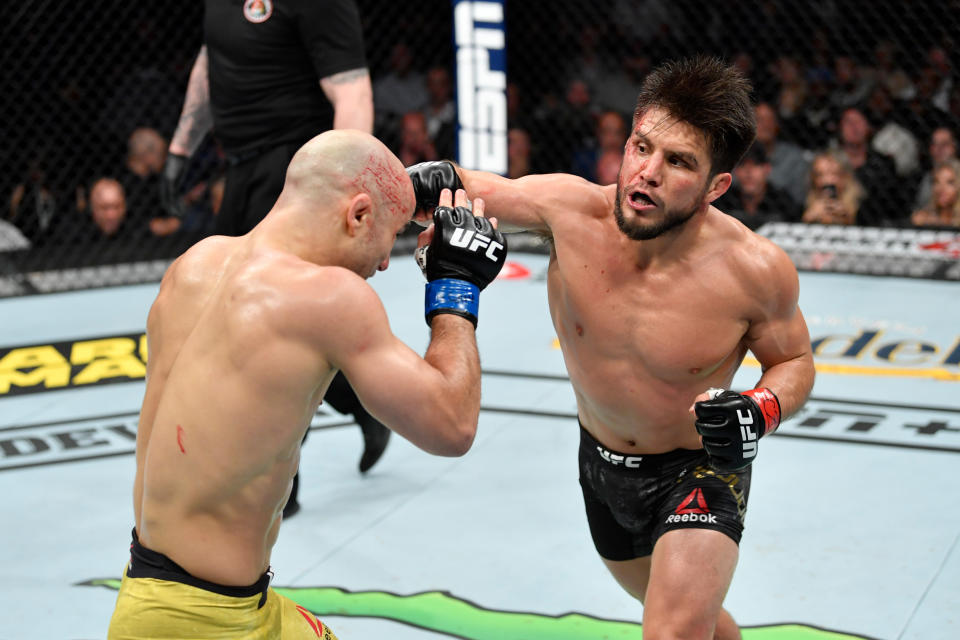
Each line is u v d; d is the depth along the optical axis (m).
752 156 6.23
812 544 3.11
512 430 4.02
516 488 3.55
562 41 6.85
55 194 6.27
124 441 4.06
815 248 5.95
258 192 3.49
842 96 6.30
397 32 7.00
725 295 1.99
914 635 2.64
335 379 3.42
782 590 2.87
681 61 1.89
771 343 2.08
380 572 3.04
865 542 3.11
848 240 5.96
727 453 1.86
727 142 1.85
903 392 4.24
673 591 1.92
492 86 6.15
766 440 3.85
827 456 3.70
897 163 6.09
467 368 1.77
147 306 5.64
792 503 3.37
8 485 3.69
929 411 4.05
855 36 6.31
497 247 1.86
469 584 2.96
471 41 6.11
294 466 1.79
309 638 1.93
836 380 4.39
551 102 6.86
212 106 3.53
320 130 3.48
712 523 1.98
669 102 1.83
